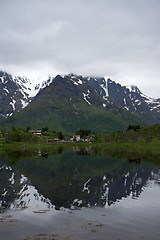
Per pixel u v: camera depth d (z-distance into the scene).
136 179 61.56
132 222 31.08
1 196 43.72
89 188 50.84
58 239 25.50
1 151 162.12
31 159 111.75
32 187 51.34
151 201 41.19
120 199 42.34
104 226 29.45
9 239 25.59
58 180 59.81
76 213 34.38
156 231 28.19
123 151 166.75
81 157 122.00
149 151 166.38
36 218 32.03
